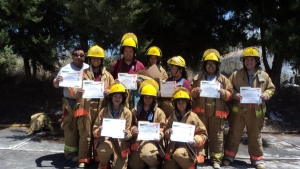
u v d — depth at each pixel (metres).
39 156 5.36
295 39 6.88
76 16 6.30
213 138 5.09
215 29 9.11
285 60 8.21
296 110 8.66
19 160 5.11
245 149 6.30
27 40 7.45
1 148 5.79
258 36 8.90
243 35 9.23
